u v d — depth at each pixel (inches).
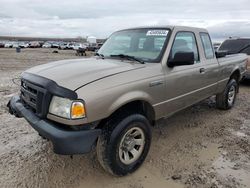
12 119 203.8
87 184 123.3
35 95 121.3
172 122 207.6
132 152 131.0
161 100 145.5
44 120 116.0
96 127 118.8
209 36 200.1
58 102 110.9
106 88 115.6
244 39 381.1
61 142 106.1
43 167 135.9
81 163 140.8
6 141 164.6
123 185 123.2
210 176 130.9
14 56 1090.1
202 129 194.4
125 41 171.3
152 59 148.2
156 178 128.9
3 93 289.9
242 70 257.9
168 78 147.2
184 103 169.0
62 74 122.0
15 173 129.9
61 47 2321.6
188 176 130.7
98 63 141.5
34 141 165.3
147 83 133.3
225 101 234.5
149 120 149.3
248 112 239.6
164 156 150.7
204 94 193.9
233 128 198.2
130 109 130.0
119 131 119.7
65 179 126.6
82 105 108.4
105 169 124.9
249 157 151.7
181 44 163.2
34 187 119.7
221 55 214.5
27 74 137.2
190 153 155.1
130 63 142.4
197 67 175.2
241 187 122.6
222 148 162.9
